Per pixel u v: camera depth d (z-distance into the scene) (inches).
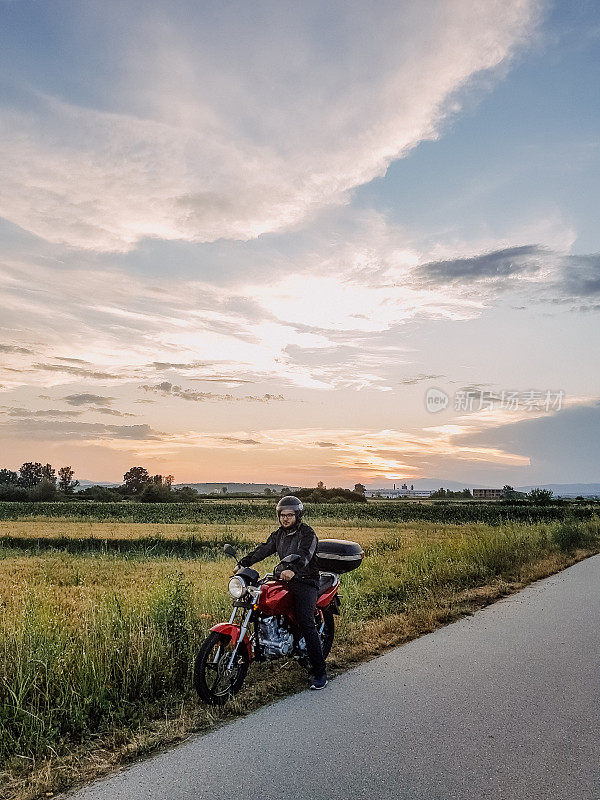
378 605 377.7
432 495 6284.5
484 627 326.6
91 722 196.2
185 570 658.8
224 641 224.7
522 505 3006.9
